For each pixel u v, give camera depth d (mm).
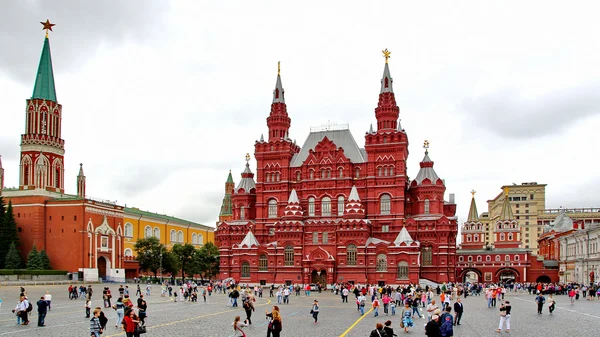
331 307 81250
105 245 153000
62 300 89312
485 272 181000
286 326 53531
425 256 145625
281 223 149875
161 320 57844
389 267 139500
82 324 53469
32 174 154875
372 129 155000
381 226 148750
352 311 73625
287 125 165375
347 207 146500
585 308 80812
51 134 160500
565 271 176750
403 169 149625
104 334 45812
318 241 147750
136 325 36219
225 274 157875
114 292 113062
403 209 147875
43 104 159125
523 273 178500
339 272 143500
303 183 156500
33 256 139375
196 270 177875
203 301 92500
